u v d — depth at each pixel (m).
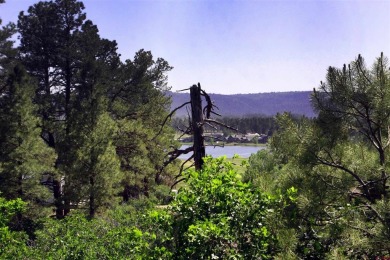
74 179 23.38
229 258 6.16
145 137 29.84
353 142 7.84
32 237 19.23
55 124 28.67
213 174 7.55
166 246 6.96
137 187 30.84
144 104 33.66
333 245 6.75
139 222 13.07
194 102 12.20
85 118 24.23
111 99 32.72
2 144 23.33
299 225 7.06
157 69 35.09
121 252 10.73
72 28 31.62
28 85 25.27
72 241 12.16
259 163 9.82
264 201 6.77
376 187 7.32
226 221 6.35
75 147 23.73
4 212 13.80
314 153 7.43
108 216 18.58
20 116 23.42
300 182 7.51
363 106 7.36
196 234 6.18
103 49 32.81
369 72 7.27
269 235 6.67
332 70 7.49
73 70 31.03
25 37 30.86
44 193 23.75
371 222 6.89
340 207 7.02
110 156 24.11
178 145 32.06
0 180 22.59
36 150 23.67
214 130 12.46
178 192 7.26
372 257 6.50
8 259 11.27
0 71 28.83
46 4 30.72
